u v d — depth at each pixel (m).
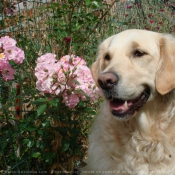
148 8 2.58
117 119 1.10
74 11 1.37
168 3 2.86
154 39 1.14
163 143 1.10
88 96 1.13
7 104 1.19
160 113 1.11
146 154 1.12
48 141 1.22
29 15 1.55
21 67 1.27
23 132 1.23
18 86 1.18
